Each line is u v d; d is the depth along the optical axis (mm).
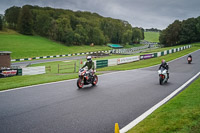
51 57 51688
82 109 5945
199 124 4180
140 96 7727
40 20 111938
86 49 90625
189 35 90250
